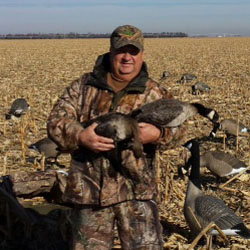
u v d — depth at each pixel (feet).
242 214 12.37
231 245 10.41
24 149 17.22
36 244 10.38
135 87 7.52
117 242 10.15
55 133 7.36
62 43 161.89
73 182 7.49
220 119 23.90
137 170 7.31
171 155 16.87
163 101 7.54
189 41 175.11
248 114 25.45
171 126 7.46
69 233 7.98
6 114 25.66
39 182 11.44
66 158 17.21
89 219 7.52
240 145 19.08
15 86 38.88
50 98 30.78
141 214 7.53
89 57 80.48
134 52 7.41
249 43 145.89
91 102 7.59
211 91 34.37
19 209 10.53
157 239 7.59
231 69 54.08
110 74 7.66
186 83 40.63
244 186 14.58
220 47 117.19
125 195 7.43
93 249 7.54
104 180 7.36
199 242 10.56
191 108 8.38
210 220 10.21
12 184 11.25
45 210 11.82
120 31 7.29
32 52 98.99
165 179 13.87
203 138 20.17
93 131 7.04
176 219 12.01
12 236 10.69
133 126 7.13
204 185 14.80
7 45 141.59
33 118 23.85
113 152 7.25
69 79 44.42
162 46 126.93
